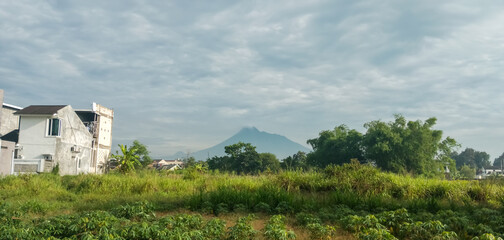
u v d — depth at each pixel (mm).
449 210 9922
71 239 6691
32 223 8266
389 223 8406
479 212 9914
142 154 56250
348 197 12031
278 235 7016
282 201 11344
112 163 49375
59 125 31844
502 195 13180
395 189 13891
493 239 6715
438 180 15141
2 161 24203
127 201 12508
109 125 50281
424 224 7680
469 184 14469
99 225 7199
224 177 19500
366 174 14688
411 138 49719
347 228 8391
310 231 7969
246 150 67062
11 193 15133
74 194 15680
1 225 7652
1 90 26078
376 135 50469
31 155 30766
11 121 38500
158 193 15359
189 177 20938
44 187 16656
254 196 12117
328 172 15695
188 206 11688
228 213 10773
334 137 59812
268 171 17906
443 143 53938
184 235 6895
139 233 6906
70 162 34062
